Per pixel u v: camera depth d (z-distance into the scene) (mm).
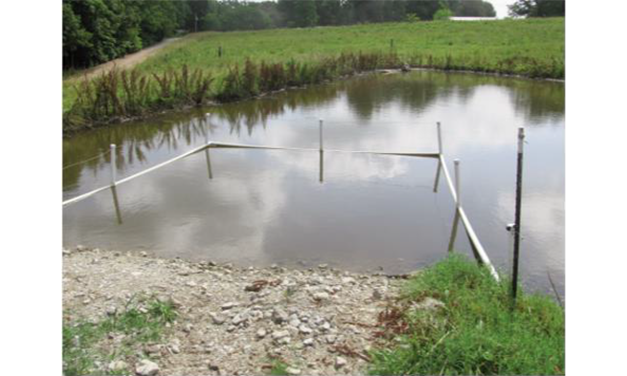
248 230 6301
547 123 12977
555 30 32719
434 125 13039
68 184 8328
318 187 8086
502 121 13344
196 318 3887
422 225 6426
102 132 12492
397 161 9680
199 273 4883
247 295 4289
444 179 8461
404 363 3145
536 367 3057
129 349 3436
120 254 5523
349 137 11898
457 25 37750
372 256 5516
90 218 6750
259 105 16609
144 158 10156
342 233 6184
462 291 4043
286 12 52156
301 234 6156
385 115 14594
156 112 14609
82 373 3150
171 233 6223
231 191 7898
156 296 4184
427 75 24094
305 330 3615
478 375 3014
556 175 8578
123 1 27812
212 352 3434
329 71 22406
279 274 4969
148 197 7613
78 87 14398
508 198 7430
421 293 4117
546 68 21891
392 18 55125
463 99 17094
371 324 3711
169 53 25781
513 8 48094
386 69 26031
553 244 5730
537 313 3754
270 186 8164
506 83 20891
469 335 3279
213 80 16969
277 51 27438
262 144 11320
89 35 21703
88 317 3816
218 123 13758
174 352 3436
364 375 3133
